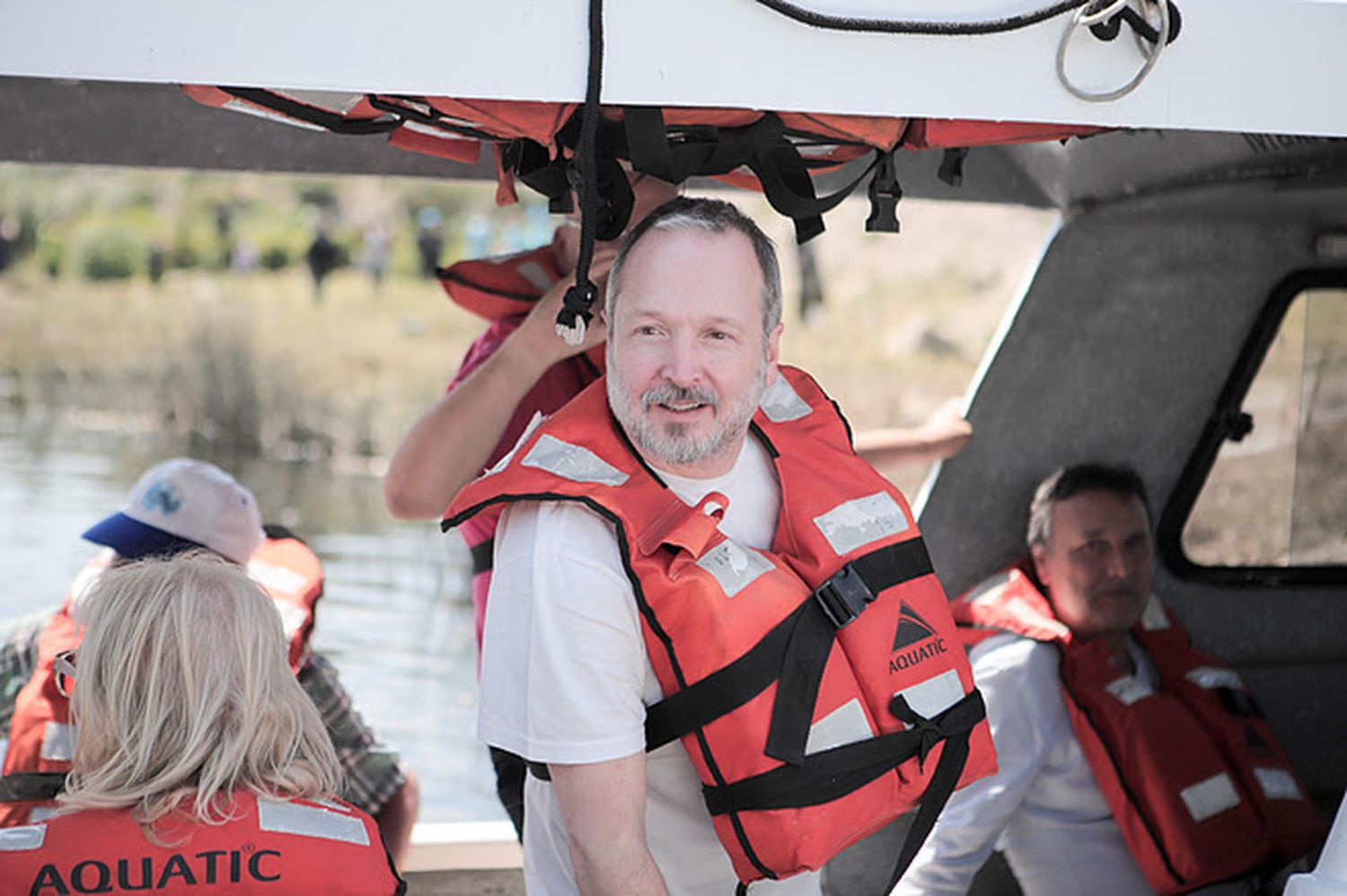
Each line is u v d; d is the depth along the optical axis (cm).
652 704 282
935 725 291
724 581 277
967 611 495
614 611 273
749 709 273
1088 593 485
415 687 995
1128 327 534
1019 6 256
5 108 493
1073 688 475
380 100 279
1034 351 530
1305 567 556
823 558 295
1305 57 267
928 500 534
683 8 246
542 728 272
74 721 284
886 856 496
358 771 507
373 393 2591
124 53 233
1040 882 477
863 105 254
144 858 264
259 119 519
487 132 293
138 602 276
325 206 3434
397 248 3353
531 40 243
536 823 313
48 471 1870
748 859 281
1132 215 526
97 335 2867
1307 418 552
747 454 311
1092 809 474
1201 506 546
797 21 248
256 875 268
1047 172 524
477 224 3394
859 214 2705
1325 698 558
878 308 2598
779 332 293
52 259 3316
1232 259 534
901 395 2361
